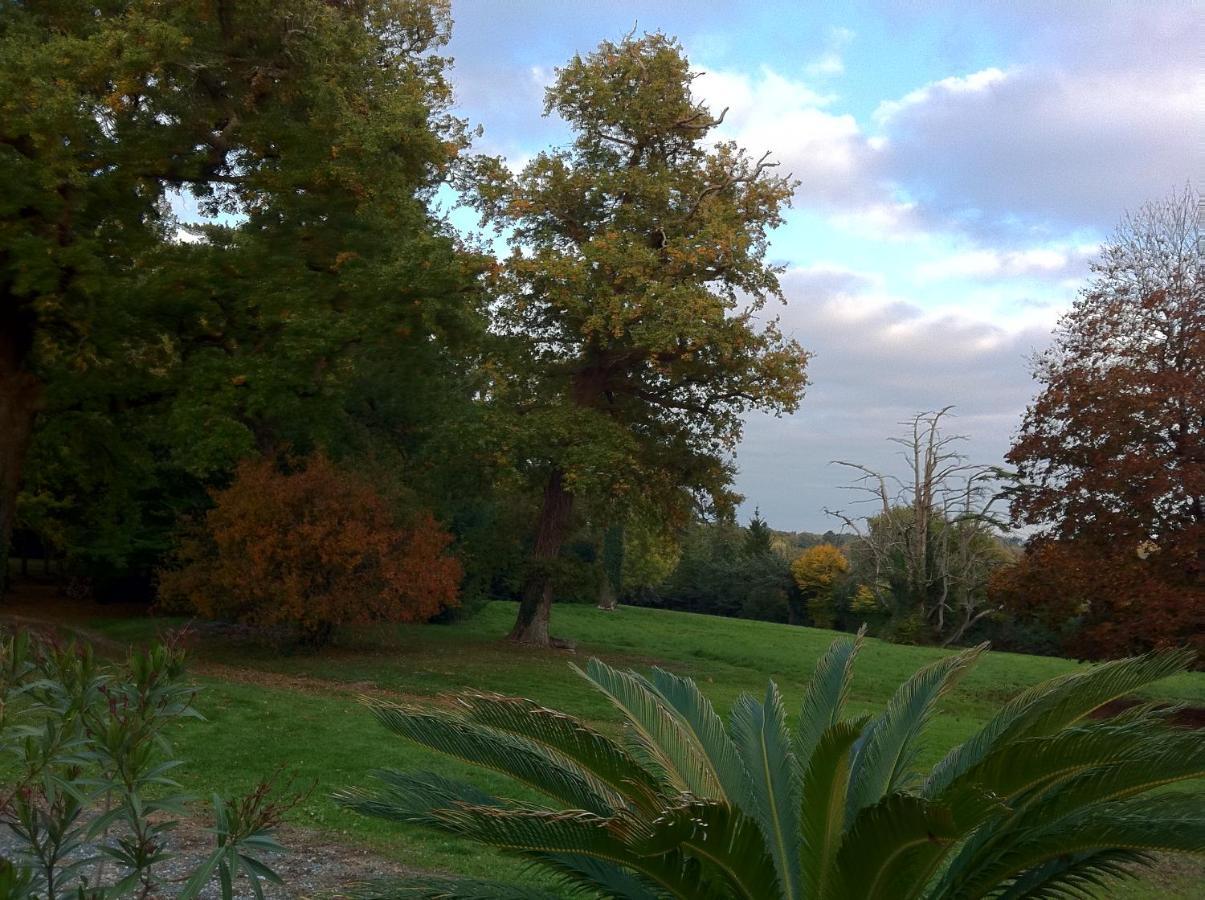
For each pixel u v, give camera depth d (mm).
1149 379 19344
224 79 16438
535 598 28234
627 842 3906
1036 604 20266
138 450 23328
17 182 14680
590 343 25984
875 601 51719
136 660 3732
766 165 25891
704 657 30922
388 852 7812
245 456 21188
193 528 20672
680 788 5250
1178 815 4164
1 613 17156
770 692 6035
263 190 17406
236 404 16875
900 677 27625
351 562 19312
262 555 19125
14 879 3287
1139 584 18469
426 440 28312
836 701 5852
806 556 58938
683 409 27500
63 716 3648
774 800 5359
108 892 3586
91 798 3525
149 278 16688
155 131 15969
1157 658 4773
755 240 25781
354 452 26812
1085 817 4297
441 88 18312
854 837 4023
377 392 27219
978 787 3789
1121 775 4168
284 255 17562
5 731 3650
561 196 25672
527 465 26219
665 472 26984
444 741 4746
